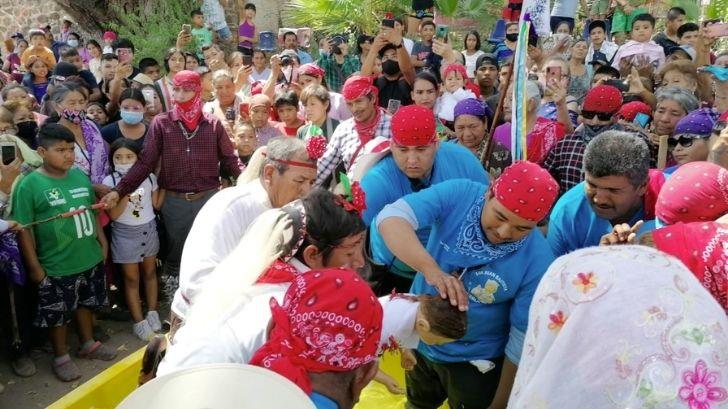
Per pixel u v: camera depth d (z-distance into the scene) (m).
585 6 9.79
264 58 8.20
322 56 8.23
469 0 10.19
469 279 2.29
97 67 9.96
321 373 1.44
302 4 11.09
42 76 7.29
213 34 11.98
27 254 3.78
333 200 2.01
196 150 4.51
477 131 4.21
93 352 4.23
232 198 2.52
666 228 1.76
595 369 1.08
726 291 1.60
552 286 1.18
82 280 4.01
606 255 1.17
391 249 2.18
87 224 3.99
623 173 2.16
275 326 1.56
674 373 1.03
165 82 6.17
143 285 4.93
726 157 2.53
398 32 5.53
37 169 3.90
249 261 1.91
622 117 4.20
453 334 1.94
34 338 4.34
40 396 3.84
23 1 12.82
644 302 1.07
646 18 6.76
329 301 1.43
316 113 5.04
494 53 8.34
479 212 2.19
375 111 4.15
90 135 4.50
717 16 8.71
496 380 2.51
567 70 5.27
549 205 1.98
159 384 1.36
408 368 2.33
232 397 1.32
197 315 1.83
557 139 3.85
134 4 12.45
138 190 4.43
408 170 2.82
